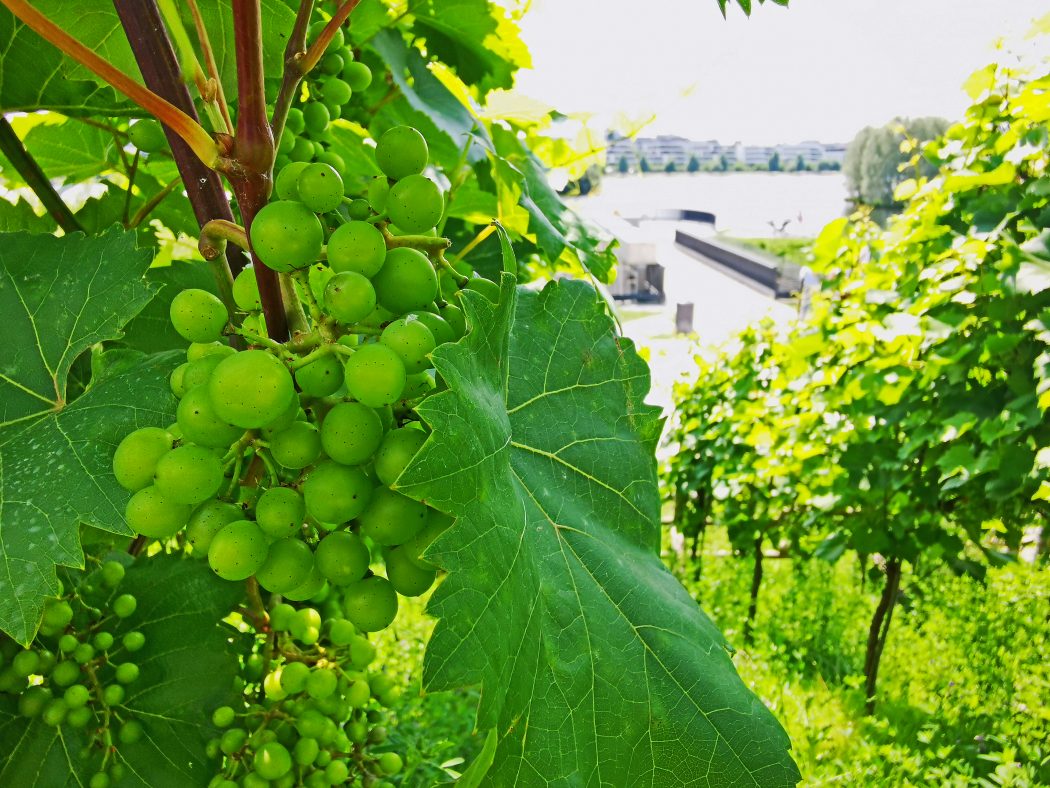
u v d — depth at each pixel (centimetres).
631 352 151
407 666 430
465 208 295
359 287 96
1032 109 449
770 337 759
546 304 144
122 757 162
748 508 668
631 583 126
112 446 117
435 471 92
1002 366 466
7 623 105
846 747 413
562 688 108
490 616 93
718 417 765
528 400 135
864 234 703
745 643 562
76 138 239
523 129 362
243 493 105
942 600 609
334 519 97
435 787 138
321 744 159
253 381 91
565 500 130
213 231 107
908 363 520
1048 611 565
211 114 103
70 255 139
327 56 187
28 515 111
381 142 106
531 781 99
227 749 156
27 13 89
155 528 101
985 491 493
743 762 119
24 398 129
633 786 111
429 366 105
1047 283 423
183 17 162
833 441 608
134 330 182
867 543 537
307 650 167
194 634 174
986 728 459
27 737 160
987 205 466
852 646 571
